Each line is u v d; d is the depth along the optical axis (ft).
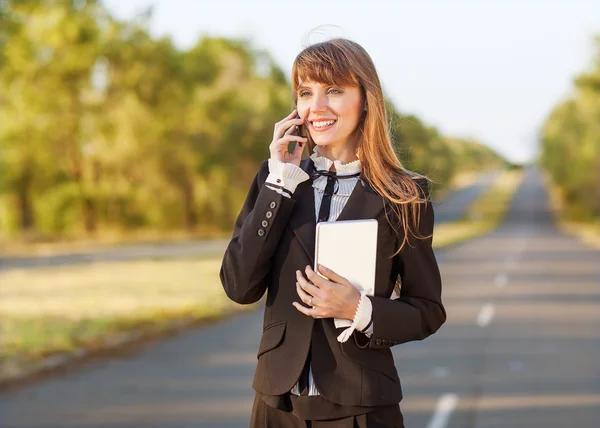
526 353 45.68
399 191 11.16
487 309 66.59
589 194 347.15
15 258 141.49
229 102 248.32
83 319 58.13
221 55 268.41
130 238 220.64
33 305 67.77
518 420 30.58
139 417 31.37
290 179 11.18
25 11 213.05
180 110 241.14
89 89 228.63
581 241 204.54
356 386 10.80
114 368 42.29
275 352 11.05
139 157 233.96
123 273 104.53
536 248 170.60
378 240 11.12
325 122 11.58
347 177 11.49
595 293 79.61
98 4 230.27
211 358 45.21
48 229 249.34
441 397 34.63
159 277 97.86
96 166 235.61
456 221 330.54
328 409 10.85
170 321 58.75
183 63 242.37
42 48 221.66
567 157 384.68
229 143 243.81
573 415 31.42
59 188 233.96
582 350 46.65
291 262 11.10
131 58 227.61
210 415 31.60
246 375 40.16
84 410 32.58
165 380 38.91
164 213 268.00
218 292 79.41
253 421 11.31
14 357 43.01
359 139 11.81
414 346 48.32
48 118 220.43
